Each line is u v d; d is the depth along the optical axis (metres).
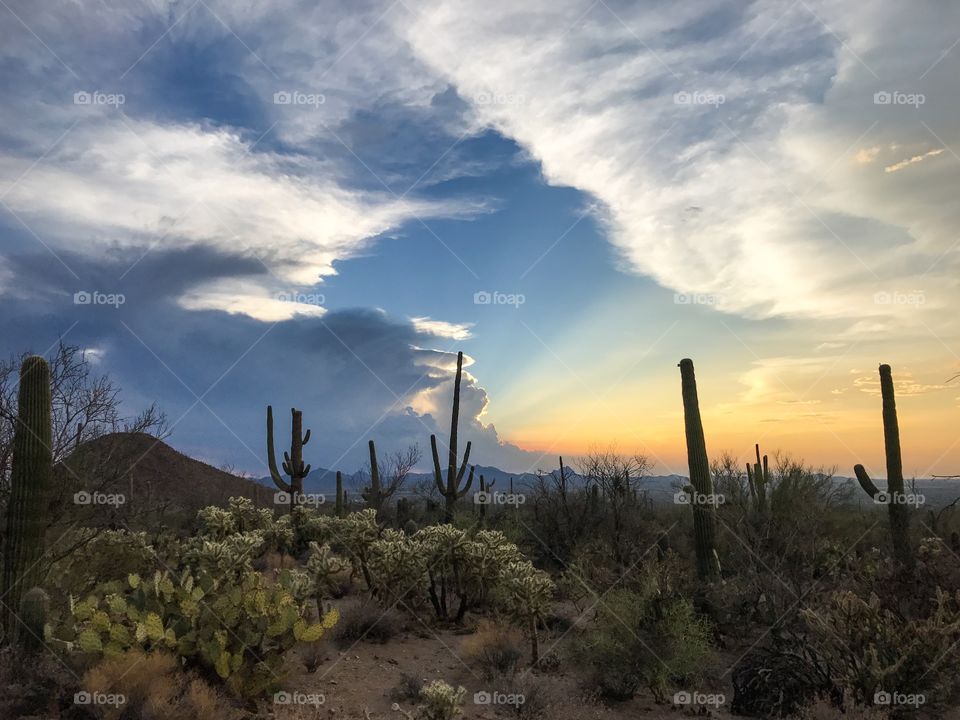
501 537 10.44
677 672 6.96
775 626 7.52
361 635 9.02
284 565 14.23
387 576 9.70
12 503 7.25
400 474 24.84
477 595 10.80
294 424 22.70
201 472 35.09
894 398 14.95
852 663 6.60
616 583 9.10
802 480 14.00
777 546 10.50
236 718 5.83
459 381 21.05
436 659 8.20
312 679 7.20
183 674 6.13
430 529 10.77
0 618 6.99
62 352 9.33
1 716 5.41
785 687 6.52
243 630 6.33
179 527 15.87
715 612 8.97
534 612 7.89
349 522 10.41
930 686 6.31
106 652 6.00
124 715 5.39
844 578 10.18
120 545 9.23
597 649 7.29
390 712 6.29
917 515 14.33
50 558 8.08
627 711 6.59
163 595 6.79
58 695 5.80
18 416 7.45
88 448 9.24
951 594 8.31
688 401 12.26
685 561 12.08
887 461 14.84
